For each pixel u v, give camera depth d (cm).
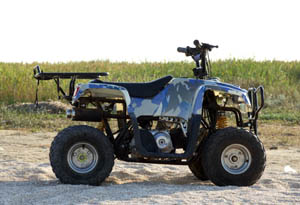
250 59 2767
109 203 480
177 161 628
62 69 2597
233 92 618
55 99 1941
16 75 2239
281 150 1081
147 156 594
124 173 710
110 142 602
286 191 559
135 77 2386
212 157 605
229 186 595
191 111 618
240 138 608
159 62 2861
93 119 618
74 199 500
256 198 516
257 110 629
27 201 501
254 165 609
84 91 612
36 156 907
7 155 911
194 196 520
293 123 1564
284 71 2703
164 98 621
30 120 1475
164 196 516
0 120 1470
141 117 618
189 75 2544
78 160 592
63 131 593
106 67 2709
